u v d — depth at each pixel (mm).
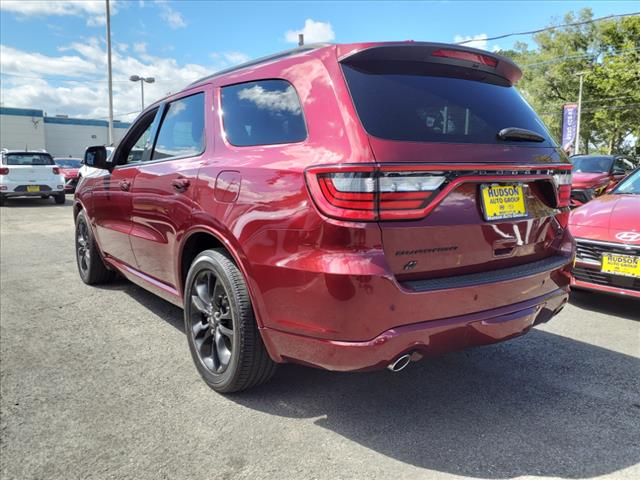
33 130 48094
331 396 2789
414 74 2387
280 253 2244
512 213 2453
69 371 3121
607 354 3389
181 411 2629
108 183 4246
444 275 2242
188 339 3049
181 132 3369
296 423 2508
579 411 2621
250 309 2545
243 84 2844
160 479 2082
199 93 3277
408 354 2125
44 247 7703
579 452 2252
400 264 2094
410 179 2064
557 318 4156
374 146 2047
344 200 2020
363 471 2125
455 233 2229
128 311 4328
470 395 2799
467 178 2211
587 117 43938
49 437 2391
